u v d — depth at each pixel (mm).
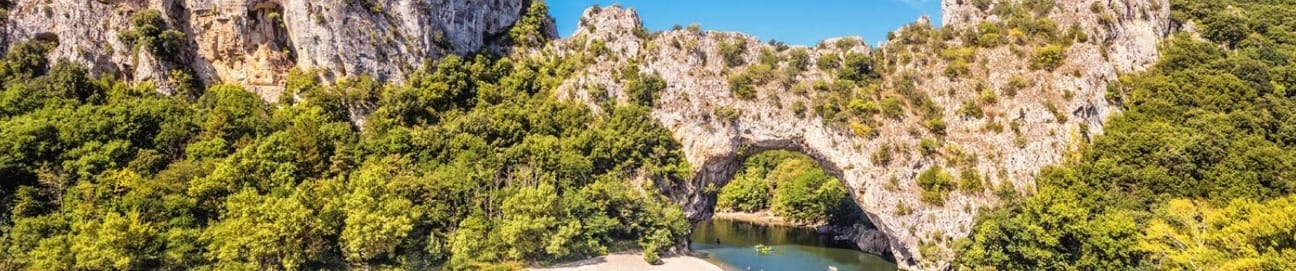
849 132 89750
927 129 88438
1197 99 84438
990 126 86625
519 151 88250
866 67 96688
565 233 77625
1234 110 80500
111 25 94250
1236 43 100875
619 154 92812
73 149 72688
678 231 88562
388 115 96375
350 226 67938
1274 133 78312
